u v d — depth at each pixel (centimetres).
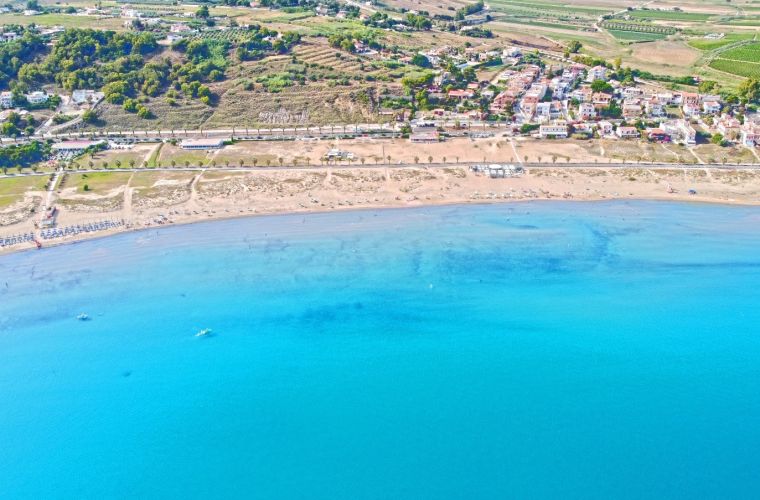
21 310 14238
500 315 13925
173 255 16188
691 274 15225
